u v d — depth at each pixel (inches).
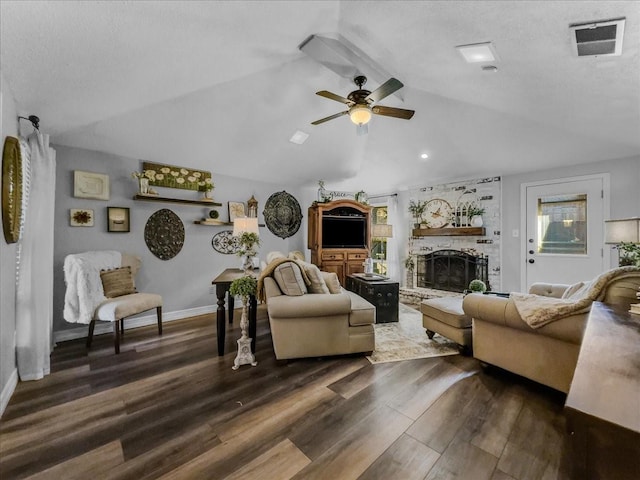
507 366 85.6
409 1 69.0
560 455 56.9
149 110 118.4
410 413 71.1
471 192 193.5
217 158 162.6
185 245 162.2
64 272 114.0
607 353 33.8
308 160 189.2
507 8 62.9
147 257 148.6
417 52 92.5
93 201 132.3
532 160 156.9
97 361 101.3
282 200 212.1
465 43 79.7
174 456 57.2
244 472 53.3
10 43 62.9
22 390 81.8
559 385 74.1
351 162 203.3
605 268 144.7
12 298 83.3
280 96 130.7
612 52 69.7
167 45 78.9
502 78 95.8
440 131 155.5
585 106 101.4
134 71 87.7
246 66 106.3
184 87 109.3
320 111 146.9
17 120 87.5
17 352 86.7
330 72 120.0
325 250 213.2
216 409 73.0
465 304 94.4
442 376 90.5
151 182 149.0
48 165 94.1
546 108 110.9
